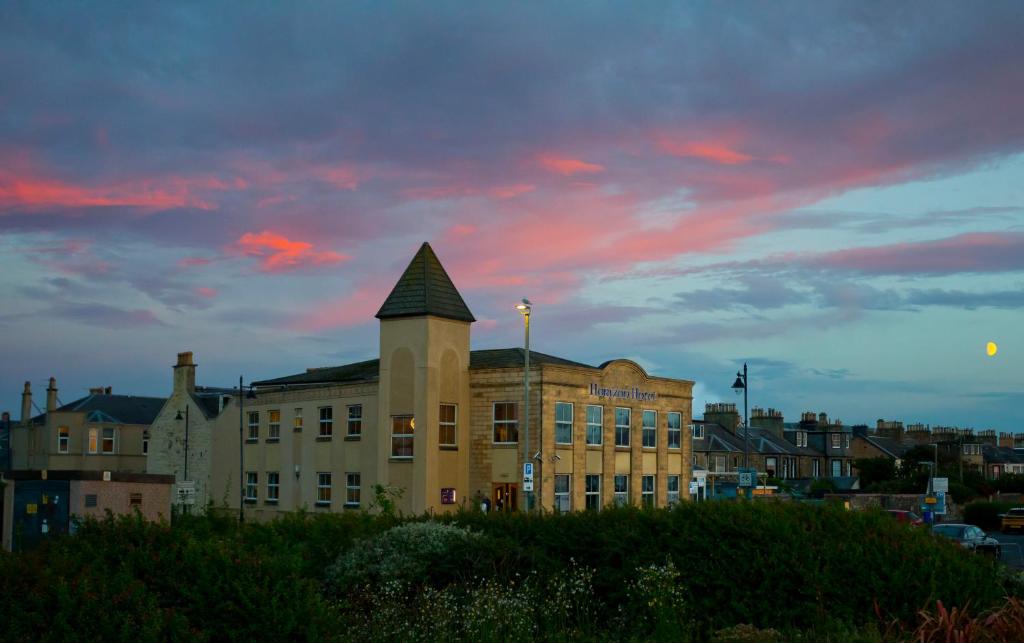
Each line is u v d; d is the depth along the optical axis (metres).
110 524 12.45
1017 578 17.44
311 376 57.84
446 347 48.34
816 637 14.64
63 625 9.95
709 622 16.09
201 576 11.17
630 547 17.84
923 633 13.23
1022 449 133.62
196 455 63.94
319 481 52.34
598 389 50.84
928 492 70.25
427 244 49.84
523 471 45.66
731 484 70.38
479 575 17.89
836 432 106.12
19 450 93.81
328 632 11.50
